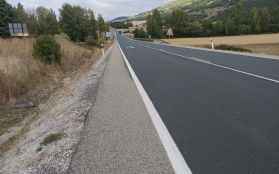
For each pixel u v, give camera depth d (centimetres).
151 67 1745
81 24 8725
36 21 9294
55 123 759
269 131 550
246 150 469
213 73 1357
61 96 1279
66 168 427
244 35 12400
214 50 3102
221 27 13762
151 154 462
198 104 779
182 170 407
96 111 764
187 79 1219
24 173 454
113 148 493
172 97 881
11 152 658
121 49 4344
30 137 730
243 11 14850
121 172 406
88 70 2158
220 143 501
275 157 441
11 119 1105
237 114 668
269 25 13212
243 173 396
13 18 7269
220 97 851
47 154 505
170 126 600
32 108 1250
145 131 575
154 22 15412
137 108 771
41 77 1891
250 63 1711
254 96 843
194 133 554
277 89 928
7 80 1462
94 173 407
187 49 3591
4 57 1966
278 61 1758
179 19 14675
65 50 3259
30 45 2928
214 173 398
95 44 6575
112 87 1146
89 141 532
